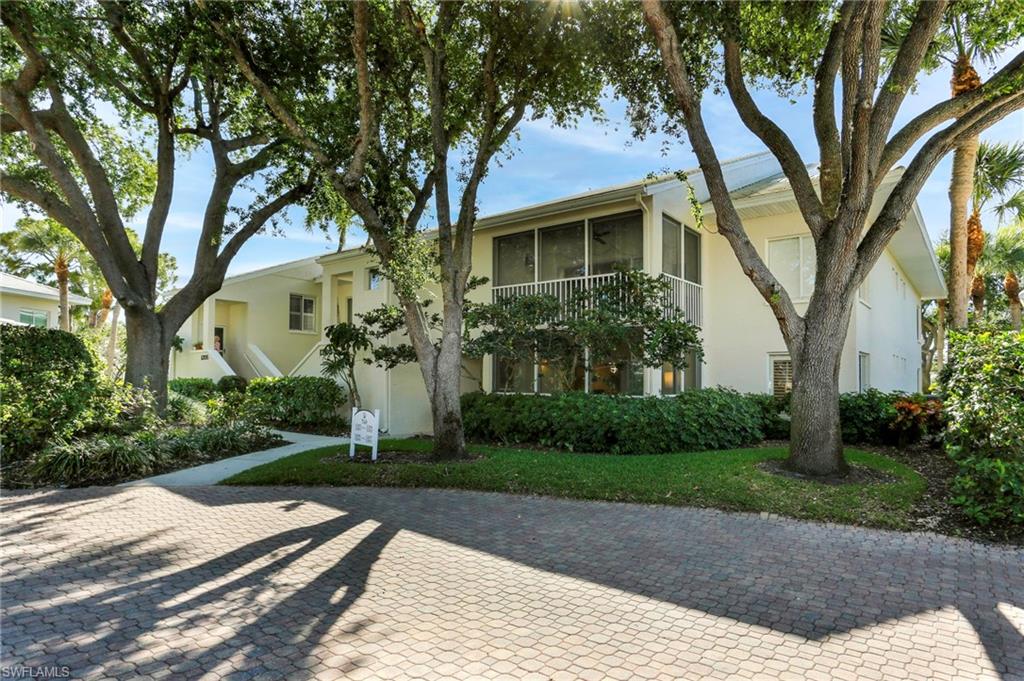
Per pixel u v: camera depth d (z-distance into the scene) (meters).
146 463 8.37
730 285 13.57
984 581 4.23
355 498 6.95
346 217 14.03
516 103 9.54
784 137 7.66
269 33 10.13
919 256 16.61
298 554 4.89
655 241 11.48
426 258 9.02
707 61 8.95
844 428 10.25
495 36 8.89
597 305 11.07
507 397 11.81
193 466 8.98
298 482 7.74
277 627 3.52
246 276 20.30
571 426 9.88
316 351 15.86
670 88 8.87
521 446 10.52
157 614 3.69
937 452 9.16
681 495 6.60
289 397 13.91
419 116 10.41
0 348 8.90
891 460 8.31
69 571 4.46
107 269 11.58
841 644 3.31
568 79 9.39
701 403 10.10
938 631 3.46
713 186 7.75
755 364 13.08
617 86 9.34
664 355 10.63
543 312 11.27
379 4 9.23
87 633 3.42
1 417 8.62
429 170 10.55
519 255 13.98
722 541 5.21
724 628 3.51
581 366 12.20
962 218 12.89
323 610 3.77
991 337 6.43
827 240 7.36
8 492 7.27
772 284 7.57
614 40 8.68
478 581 4.29
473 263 14.86
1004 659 3.13
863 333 13.08
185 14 10.13
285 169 13.67
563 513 6.21
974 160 12.81
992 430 5.57
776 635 3.42
